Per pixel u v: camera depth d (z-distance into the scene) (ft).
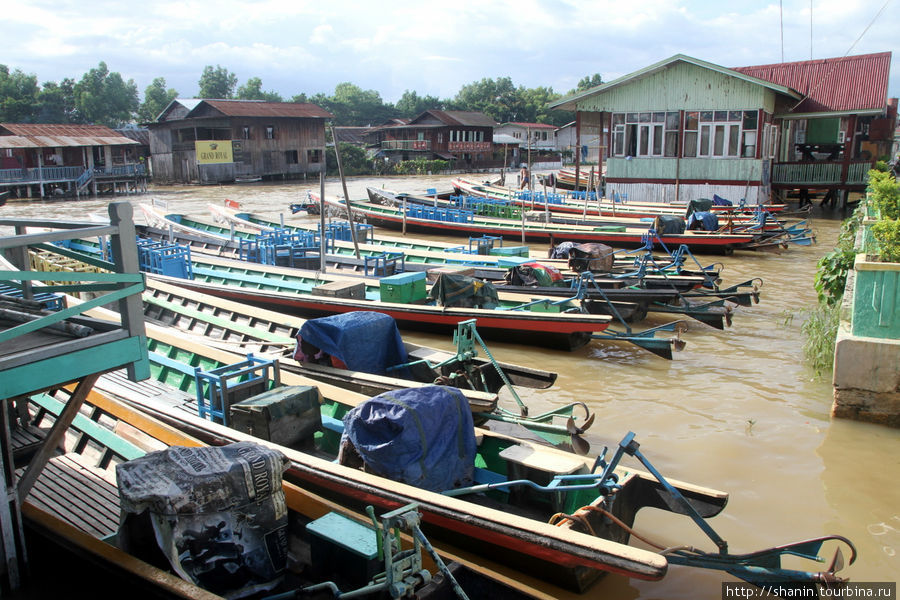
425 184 169.48
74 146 140.97
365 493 19.20
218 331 37.01
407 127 224.33
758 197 88.38
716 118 90.17
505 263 51.98
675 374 34.78
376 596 15.11
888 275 27.09
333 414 25.45
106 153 149.38
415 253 58.23
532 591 14.82
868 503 22.12
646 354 38.19
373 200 102.63
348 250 61.57
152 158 178.29
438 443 19.66
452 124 219.82
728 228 72.79
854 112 93.71
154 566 15.51
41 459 16.71
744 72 106.22
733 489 23.15
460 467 20.35
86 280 15.23
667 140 94.22
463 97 365.81
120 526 15.83
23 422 24.48
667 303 43.29
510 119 321.52
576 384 33.55
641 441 26.91
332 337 27.78
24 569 16.70
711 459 25.26
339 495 20.22
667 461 25.17
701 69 89.51
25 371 14.55
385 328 29.17
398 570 14.10
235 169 171.22
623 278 46.93
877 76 95.14
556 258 53.57
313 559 17.01
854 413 28.17
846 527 20.84
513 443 21.58
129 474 15.38
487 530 17.42
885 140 111.55
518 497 20.52
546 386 27.94
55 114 242.78
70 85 261.03
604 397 31.76
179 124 170.09
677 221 68.18
